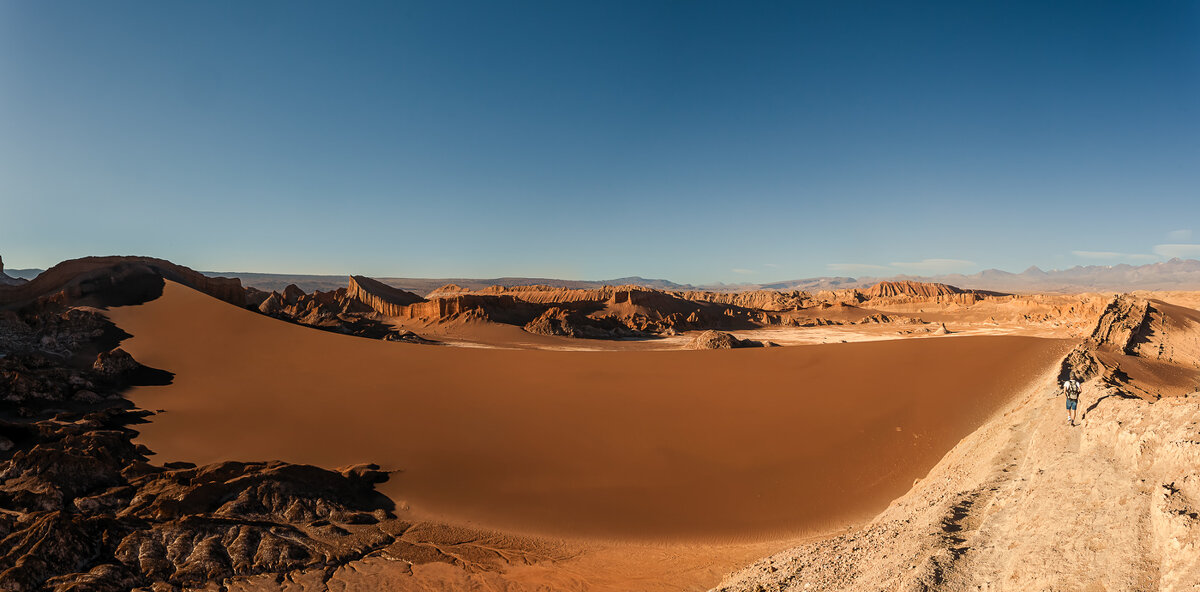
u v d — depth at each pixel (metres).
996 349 69.75
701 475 40.31
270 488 33.31
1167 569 9.43
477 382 63.00
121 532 27.50
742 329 197.62
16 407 45.66
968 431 45.59
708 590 24.14
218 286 105.94
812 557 21.33
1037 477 15.72
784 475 40.00
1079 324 121.88
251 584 25.38
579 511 35.16
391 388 59.78
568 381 64.06
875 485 37.91
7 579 22.73
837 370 66.00
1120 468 13.30
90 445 37.00
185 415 49.72
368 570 27.27
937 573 12.65
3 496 29.52
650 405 55.66
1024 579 11.40
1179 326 71.25
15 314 62.12
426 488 37.97
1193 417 12.69
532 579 26.62
